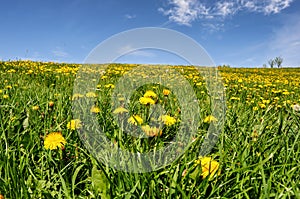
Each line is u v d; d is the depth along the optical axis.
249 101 1.16
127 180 0.32
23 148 0.44
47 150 0.40
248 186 0.32
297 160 0.38
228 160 0.39
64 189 0.30
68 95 0.83
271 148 0.40
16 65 2.40
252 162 0.38
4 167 0.34
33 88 1.00
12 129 0.48
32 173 0.34
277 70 6.82
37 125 0.50
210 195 0.30
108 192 0.31
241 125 0.58
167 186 0.34
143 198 0.31
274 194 0.30
